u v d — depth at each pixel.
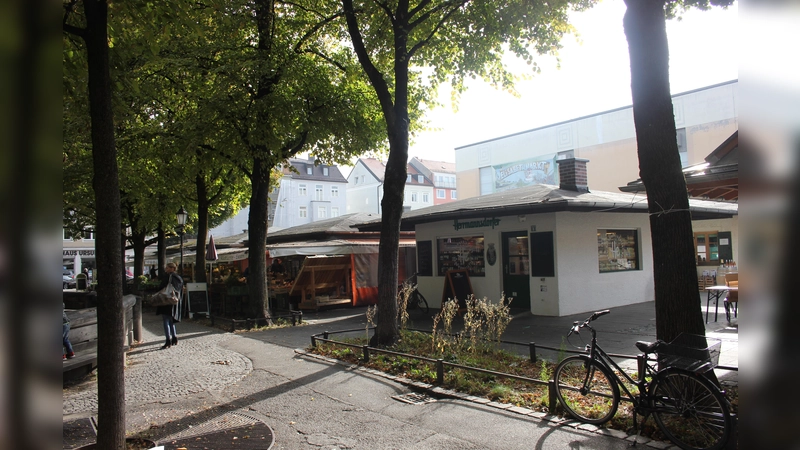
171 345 11.22
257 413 6.15
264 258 14.18
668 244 5.61
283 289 17.41
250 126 12.87
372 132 15.23
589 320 5.52
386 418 5.77
